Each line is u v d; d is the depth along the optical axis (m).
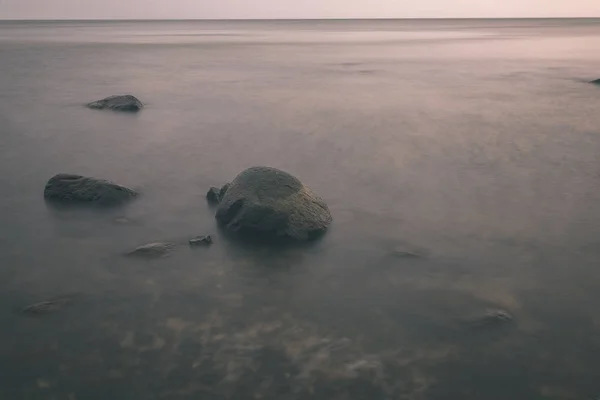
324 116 19.84
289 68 37.09
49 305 7.00
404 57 46.47
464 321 6.65
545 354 6.04
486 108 21.62
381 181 12.13
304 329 6.47
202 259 8.27
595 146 15.24
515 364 5.87
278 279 7.68
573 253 8.49
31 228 9.53
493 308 6.95
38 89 26.73
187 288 7.43
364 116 19.84
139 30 126.75
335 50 55.44
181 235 9.16
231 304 7.03
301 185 9.44
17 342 6.23
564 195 11.17
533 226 9.58
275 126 18.09
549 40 73.12
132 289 7.42
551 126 18.03
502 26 160.50
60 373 5.71
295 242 8.84
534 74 33.44
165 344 6.18
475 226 9.58
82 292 7.33
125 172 12.92
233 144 15.61
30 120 19.20
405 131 17.31
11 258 8.37
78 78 31.03
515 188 11.64
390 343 6.21
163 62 41.00
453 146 15.35
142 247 8.62
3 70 34.81
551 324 6.59
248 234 9.04
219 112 20.77
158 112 20.84
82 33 101.44
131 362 5.88
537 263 8.17
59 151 14.91
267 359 5.92
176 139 16.28
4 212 10.28
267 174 9.41
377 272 7.89
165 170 13.08
